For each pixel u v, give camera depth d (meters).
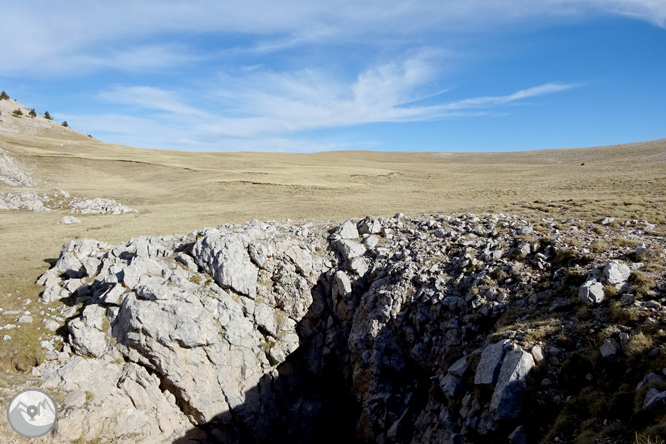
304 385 21.88
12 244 31.95
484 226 24.64
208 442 18.23
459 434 11.71
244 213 47.53
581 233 20.22
